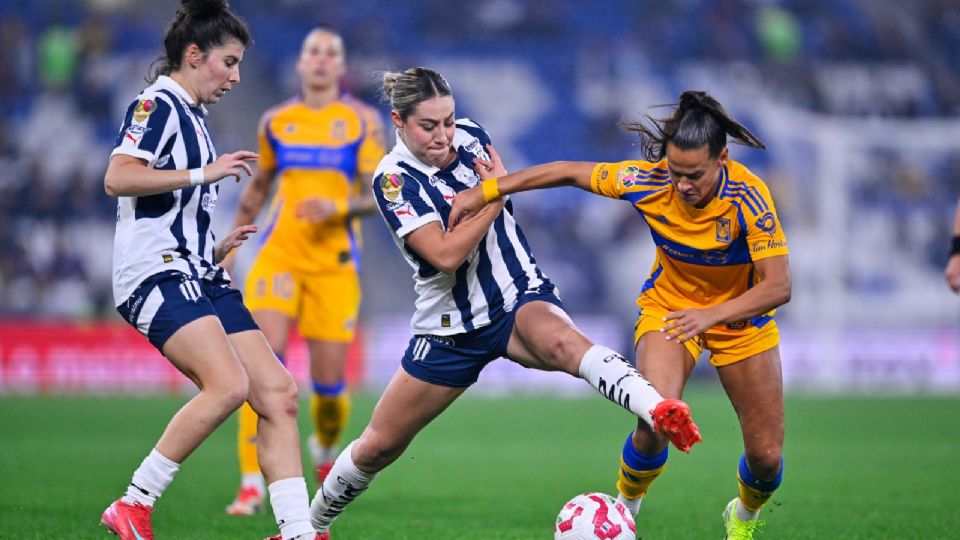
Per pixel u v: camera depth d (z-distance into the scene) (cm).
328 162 3020
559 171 1869
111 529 1759
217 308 1873
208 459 3869
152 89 1839
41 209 7969
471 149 1953
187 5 1866
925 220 8575
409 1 10075
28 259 7769
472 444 4353
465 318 1878
